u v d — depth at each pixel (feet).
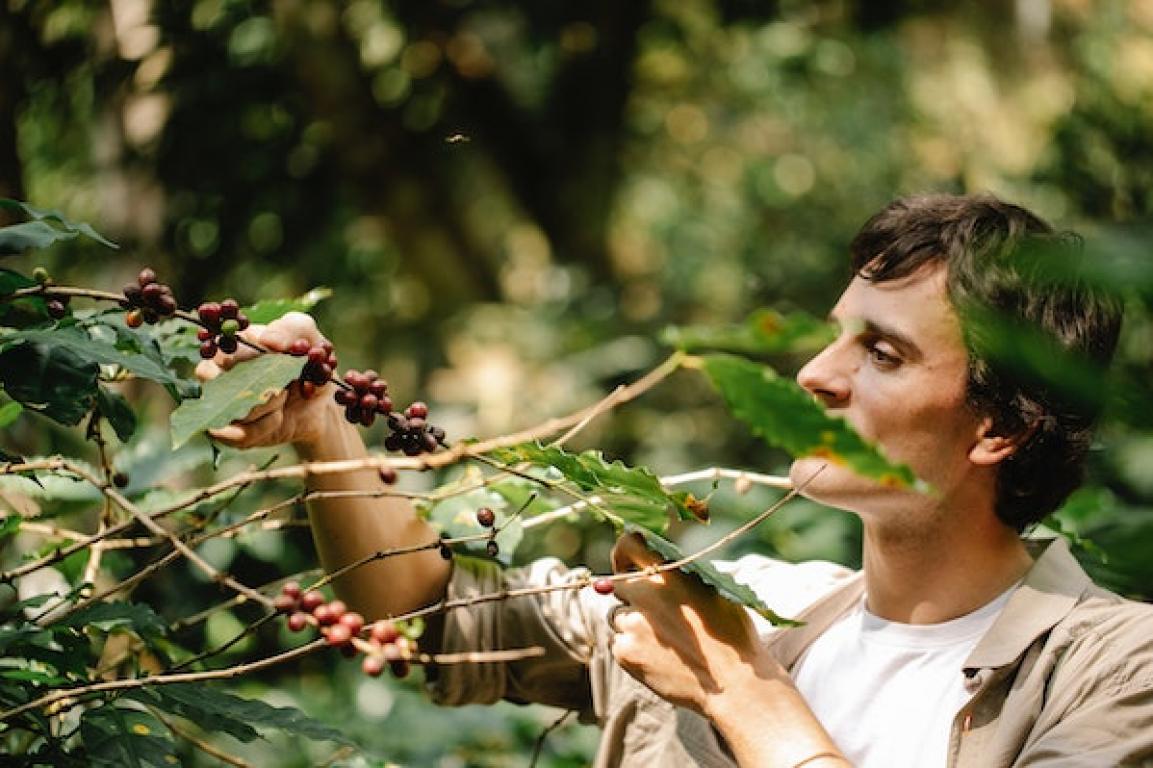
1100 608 4.27
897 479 3.01
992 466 4.39
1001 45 20.52
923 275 4.33
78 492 5.28
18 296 3.88
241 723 3.83
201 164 11.14
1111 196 14.84
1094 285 2.30
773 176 20.67
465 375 16.20
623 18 18.11
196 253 11.41
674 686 4.28
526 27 17.38
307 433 4.61
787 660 4.76
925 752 4.31
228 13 11.18
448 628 5.11
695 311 18.89
